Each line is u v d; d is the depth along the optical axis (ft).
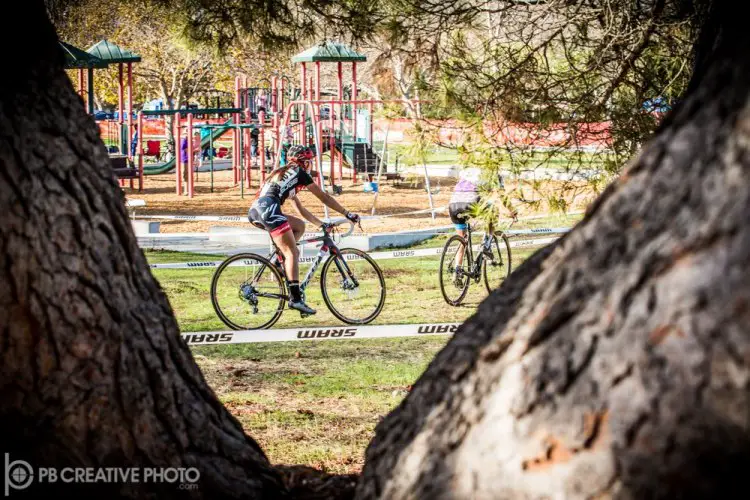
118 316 8.84
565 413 6.70
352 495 11.21
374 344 30.66
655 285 6.35
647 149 7.14
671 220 6.49
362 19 24.79
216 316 35.68
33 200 8.34
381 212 77.92
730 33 7.10
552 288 7.37
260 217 33.50
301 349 29.71
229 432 9.97
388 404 23.02
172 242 57.36
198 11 23.89
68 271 8.49
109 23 106.22
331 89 154.81
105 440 8.66
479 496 7.18
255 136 133.49
